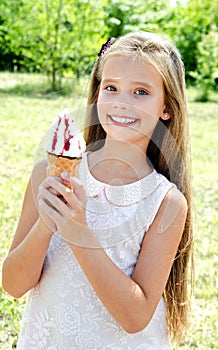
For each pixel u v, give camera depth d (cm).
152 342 190
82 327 182
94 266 165
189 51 1811
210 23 1830
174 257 191
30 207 192
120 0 1855
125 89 181
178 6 1930
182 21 1850
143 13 1909
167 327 204
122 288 168
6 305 345
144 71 182
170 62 189
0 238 439
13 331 323
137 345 187
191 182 205
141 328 175
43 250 177
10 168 680
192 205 207
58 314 184
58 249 186
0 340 315
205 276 419
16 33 1380
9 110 1076
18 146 765
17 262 180
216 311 369
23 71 1594
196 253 447
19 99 1205
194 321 351
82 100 218
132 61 182
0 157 730
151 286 178
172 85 190
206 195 641
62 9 1353
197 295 389
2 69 1673
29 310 193
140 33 195
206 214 571
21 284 183
